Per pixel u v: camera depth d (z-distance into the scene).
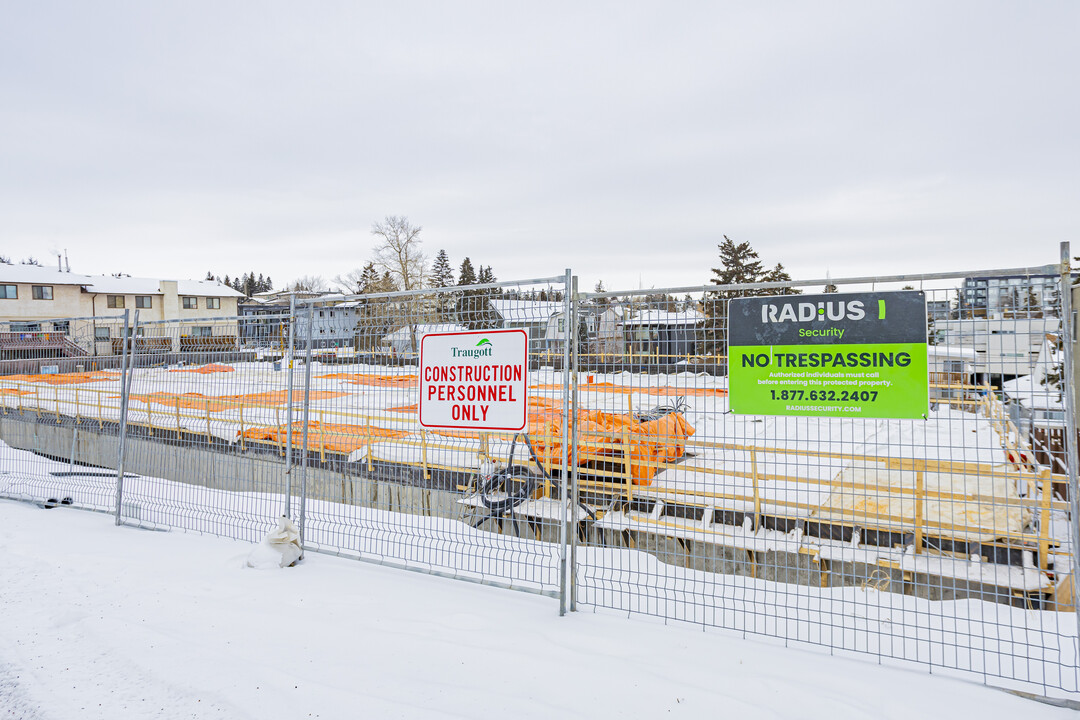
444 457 7.66
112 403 11.76
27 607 4.32
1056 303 3.17
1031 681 3.22
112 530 6.47
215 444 8.38
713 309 4.12
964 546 5.34
